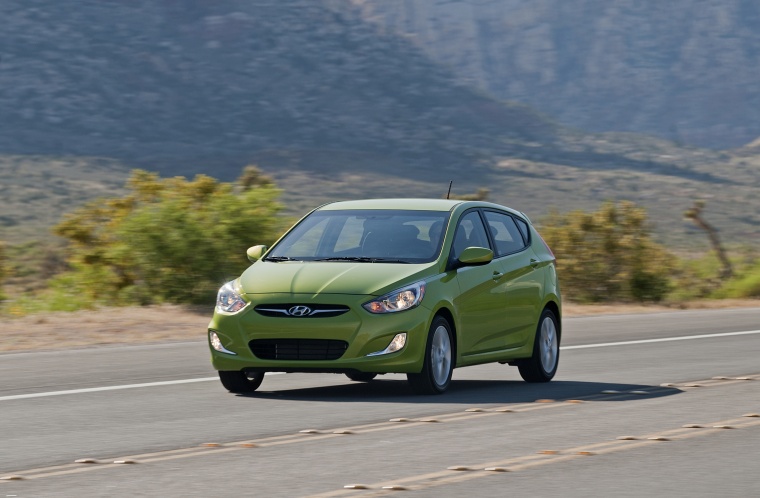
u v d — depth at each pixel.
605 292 83.31
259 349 30.00
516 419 26.34
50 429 25.41
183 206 68.81
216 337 30.48
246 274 31.27
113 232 70.88
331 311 29.55
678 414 27.16
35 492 18.58
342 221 33.03
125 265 68.75
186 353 43.59
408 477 19.64
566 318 65.12
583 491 18.52
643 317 65.69
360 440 23.47
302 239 32.78
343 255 31.84
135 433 24.77
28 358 41.78
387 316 29.61
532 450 22.27
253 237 67.88
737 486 18.95
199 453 22.17
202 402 29.73
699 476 19.75
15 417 27.23
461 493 18.33
